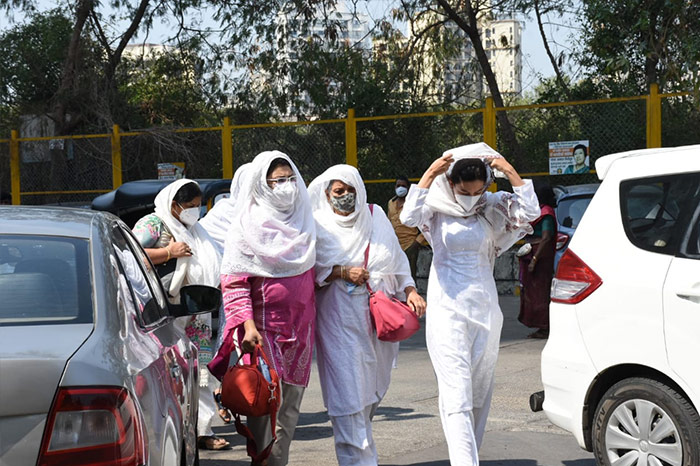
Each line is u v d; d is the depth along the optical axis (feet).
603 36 61.62
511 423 27.17
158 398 12.63
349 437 20.22
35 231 13.83
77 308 12.38
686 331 18.31
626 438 19.43
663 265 18.89
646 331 18.94
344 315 20.33
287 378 19.93
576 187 51.90
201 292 18.63
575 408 20.31
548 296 42.29
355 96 75.46
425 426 27.07
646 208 19.57
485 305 20.39
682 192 19.13
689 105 54.44
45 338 11.46
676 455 18.57
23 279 12.73
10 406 10.59
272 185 19.65
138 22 82.17
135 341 12.92
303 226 20.08
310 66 78.33
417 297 21.20
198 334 25.12
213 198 45.09
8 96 85.81
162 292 19.08
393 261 20.97
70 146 68.64
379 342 21.06
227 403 19.01
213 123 83.51
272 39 81.00
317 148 62.64
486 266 20.67
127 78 85.35
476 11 75.46
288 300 19.79
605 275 19.79
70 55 80.79
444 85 78.64
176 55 84.58
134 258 16.74
